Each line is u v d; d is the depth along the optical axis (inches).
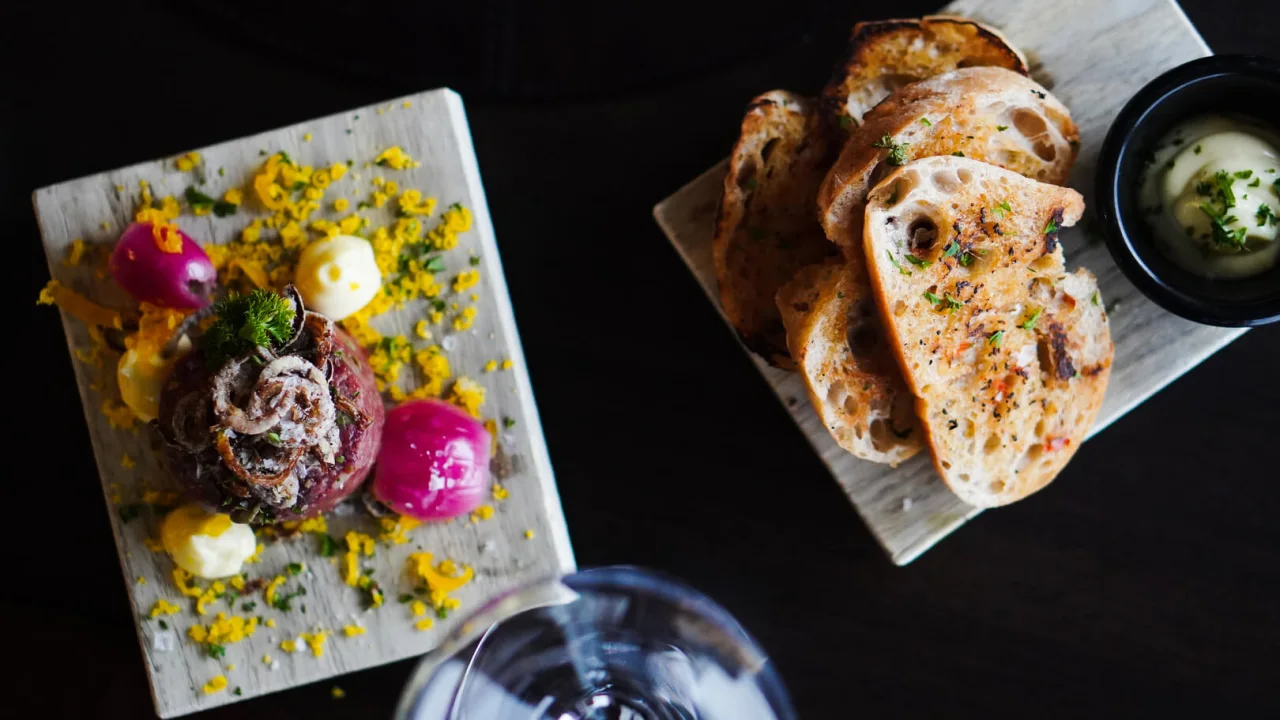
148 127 26.5
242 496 22.6
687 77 26.2
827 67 26.2
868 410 24.1
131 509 24.6
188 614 24.6
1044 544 26.2
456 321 24.6
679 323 26.3
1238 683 26.0
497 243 26.3
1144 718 26.1
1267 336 25.8
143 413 24.1
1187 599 26.0
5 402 26.4
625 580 22.3
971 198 23.1
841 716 26.3
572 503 26.3
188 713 24.8
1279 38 25.7
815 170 24.4
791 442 26.3
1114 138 23.1
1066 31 24.4
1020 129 24.1
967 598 26.3
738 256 24.5
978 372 23.8
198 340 23.2
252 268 24.5
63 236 24.6
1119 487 26.1
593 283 26.4
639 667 22.3
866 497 24.7
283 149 24.7
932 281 23.3
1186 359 24.4
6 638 26.2
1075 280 23.9
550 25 26.3
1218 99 23.4
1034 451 24.3
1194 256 23.5
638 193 26.3
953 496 24.6
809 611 26.3
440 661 22.3
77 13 26.4
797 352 23.5
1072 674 26.2
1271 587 25.9
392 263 24.6
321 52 26.3
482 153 26.3
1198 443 26.0
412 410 24.1
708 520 26.3
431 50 26.3
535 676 22.3
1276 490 25.9
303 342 22.5
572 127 26.3
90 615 26.3
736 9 26.1
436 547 24.6
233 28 26.3
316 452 22.5
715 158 26.2
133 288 24.0
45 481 26.4
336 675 24.7
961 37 24.0
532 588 22.5
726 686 22.2
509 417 24.6
